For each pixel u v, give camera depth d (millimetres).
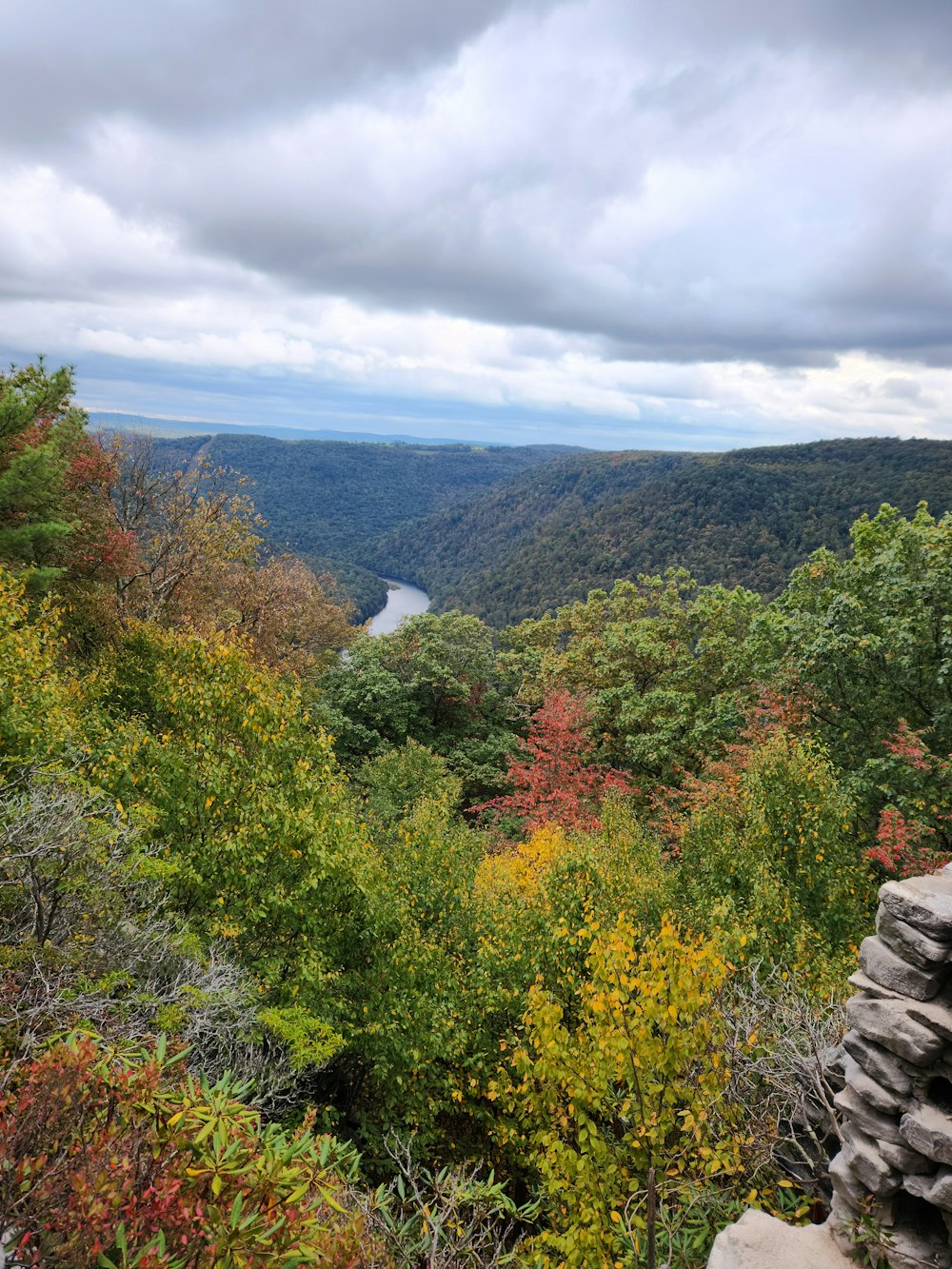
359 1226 3150
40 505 17203
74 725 8586
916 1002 4625
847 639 13859
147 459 26562
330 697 27281
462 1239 4840
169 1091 3271
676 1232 5477
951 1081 4547
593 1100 5641
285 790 8906
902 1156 4461
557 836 14195
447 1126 9539
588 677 27906
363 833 9914
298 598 35688
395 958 8562
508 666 33625
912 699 14328
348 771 23328
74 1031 3312
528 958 8922
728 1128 5762
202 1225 2697
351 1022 8445
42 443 17469
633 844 11938
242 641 10148
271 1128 3594
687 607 24547
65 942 5801
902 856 10953
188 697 9211
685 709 19906
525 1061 6180
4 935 5617
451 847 10367
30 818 5762
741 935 7461
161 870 7184
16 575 14930
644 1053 5273
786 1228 4742
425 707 29172
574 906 8969
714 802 11984
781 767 10219
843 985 7039
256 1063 6703
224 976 6727
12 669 7902
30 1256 2471
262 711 9172
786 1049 5984
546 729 21781
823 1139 5902
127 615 22984
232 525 27531
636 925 8922
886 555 14797
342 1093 9414
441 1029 8469
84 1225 2484
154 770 8656
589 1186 5492
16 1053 4422
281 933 8664
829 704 15125
